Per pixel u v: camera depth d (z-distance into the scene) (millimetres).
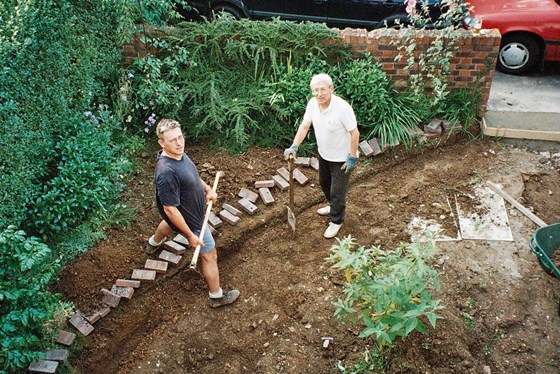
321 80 4137
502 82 7297
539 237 4543
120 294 4500
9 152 4375
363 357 4113
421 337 4176
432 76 6047
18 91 4477
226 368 4152
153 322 4500
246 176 5707
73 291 4488
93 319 4328
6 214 4340
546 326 4383
